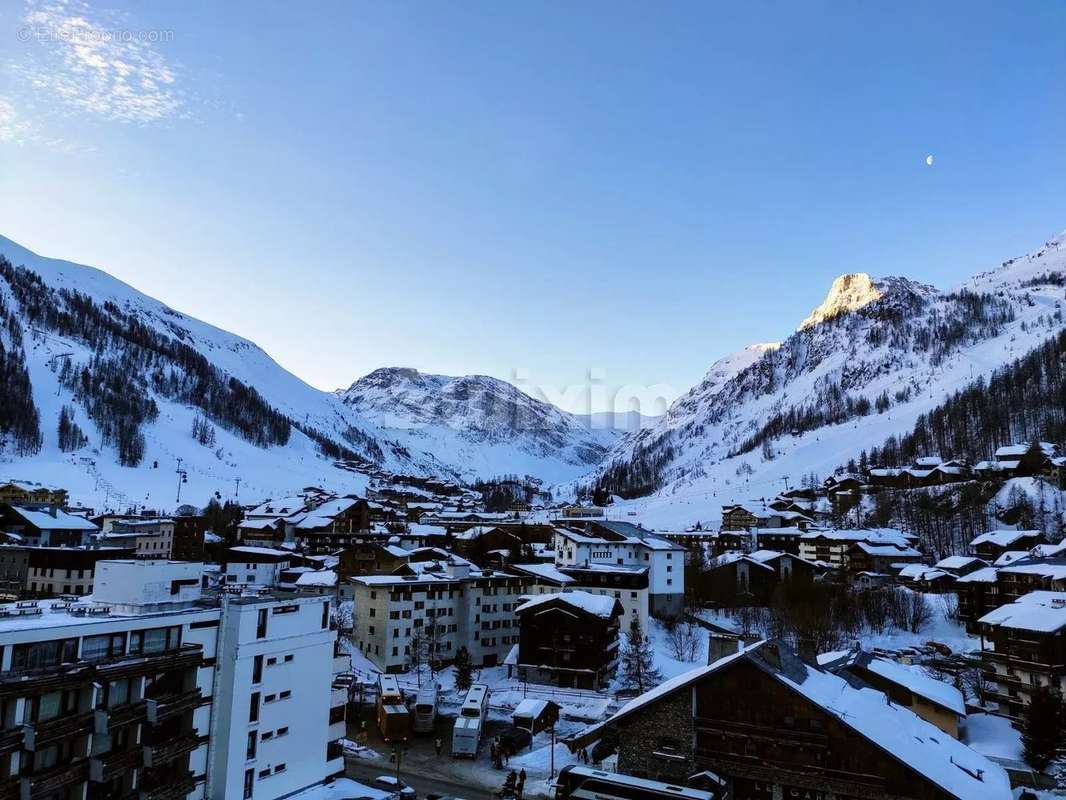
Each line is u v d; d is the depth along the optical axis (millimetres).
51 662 46750
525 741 89688
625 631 141000
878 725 55750
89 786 48125
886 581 187625
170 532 193125
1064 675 97312
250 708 60969
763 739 56000
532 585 141000
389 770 79938
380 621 126562
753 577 180750
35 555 127750
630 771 59656
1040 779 79250
